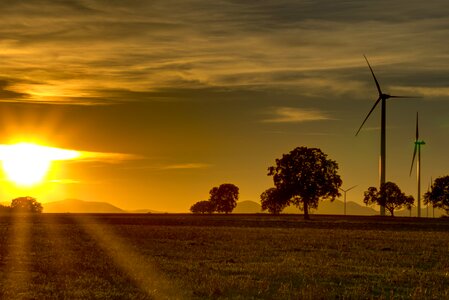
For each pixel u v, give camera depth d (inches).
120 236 2856.8
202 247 2263.8
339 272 1526.8
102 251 2052.2
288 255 1995.6
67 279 1349.7
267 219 5708.7
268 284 1282.0
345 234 3299.7
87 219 4933.6
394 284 1352.1
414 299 1163.3
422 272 1573.6
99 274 1444.4
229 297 1147.9
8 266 1595.7
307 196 6392.7
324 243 2559.1
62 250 2073.1
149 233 3112.7
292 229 3823.8
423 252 2176.4
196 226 4111.7
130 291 1205.1
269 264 1696.6
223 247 2277.3
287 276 1441.9
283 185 6446.9
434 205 7741.1
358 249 2297.0
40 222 4343.0
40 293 1170.6
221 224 4458.7
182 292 1195.3
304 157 6456.7
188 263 1700.3
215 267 1599.4
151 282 1312.7
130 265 1624.0
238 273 1492.4
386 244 2559.1
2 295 1144.8
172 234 3051.2
